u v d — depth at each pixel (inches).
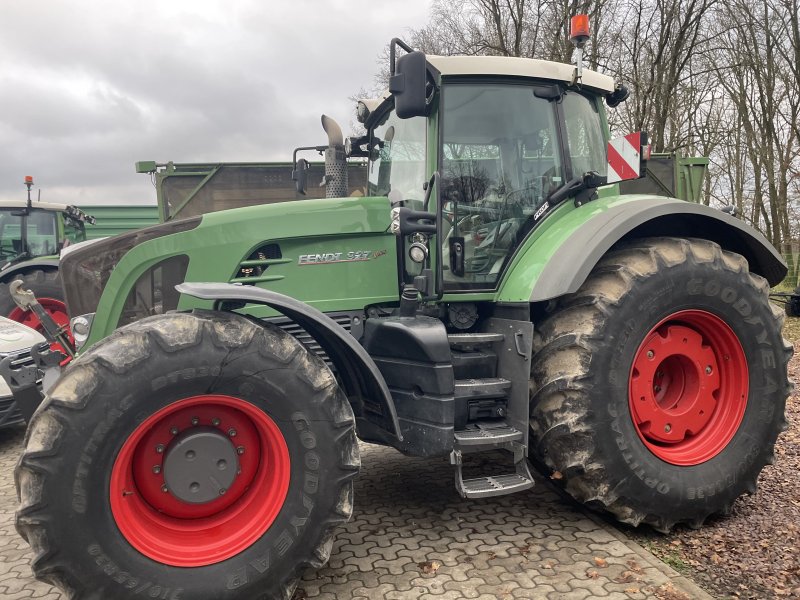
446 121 123.0
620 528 117.5
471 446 111.6
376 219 126.5
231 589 87.1
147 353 85.0
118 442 83.1
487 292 124.9
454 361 119.3
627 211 119.0
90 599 81.7
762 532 114.0
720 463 118.1
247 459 95.5
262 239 121.5
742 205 690.2
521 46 477.1
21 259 297.1
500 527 118.3
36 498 79.1
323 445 92.7
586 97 139.9
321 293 124.9
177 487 90.4
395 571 102.1
